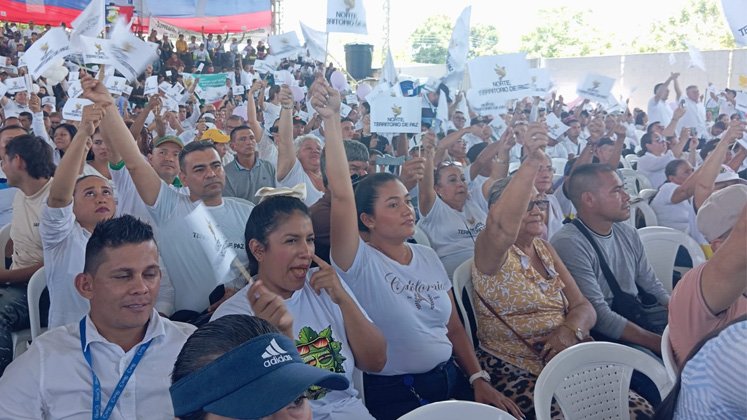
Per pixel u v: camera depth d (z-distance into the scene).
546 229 4.33
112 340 2.18
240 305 2.49
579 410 2.47
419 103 4.38
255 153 5.24
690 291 1.93
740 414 1.51
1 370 3.54
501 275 3.30
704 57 15.41
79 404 2.11
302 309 2.56
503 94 4.10
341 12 3.81
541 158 3.09
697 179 4.95
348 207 2.92
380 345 2.61
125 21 4.17
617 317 3.55
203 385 1.16
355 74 10.80
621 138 6.13
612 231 3.86
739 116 7.02
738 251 1.79
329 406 2.49
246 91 9.66
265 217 2.56
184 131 7.12
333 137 2.88
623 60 16.58
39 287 3.45
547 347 3.21
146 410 2.15
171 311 3.65
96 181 3.47
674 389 1.74
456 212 4.55
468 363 3.20
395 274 3.02
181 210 3.71
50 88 8.30
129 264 2.14
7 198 5.12
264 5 18.19
